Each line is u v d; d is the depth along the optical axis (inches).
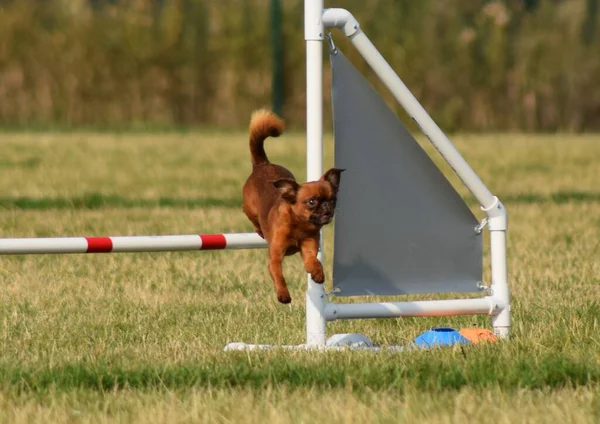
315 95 385.4
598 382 327.3
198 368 337.1
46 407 306.2
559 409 297.1
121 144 1423.5
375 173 389.7
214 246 422.0
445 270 400.2
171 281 538.0
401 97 388.2
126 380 331.0
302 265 582.6
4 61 1732.3
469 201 890.1
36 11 1752.0
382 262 394.3
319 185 356.8
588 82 1827.0
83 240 409.7
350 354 360.8
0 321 445.1
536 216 787.4
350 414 290.2
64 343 402.3
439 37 1811.0
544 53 1817.2
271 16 1769.2
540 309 455.8
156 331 428.1
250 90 1785.2
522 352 362.3
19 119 1742.1
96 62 1761.8
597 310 438.9
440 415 293.1
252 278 546.9
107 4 1819.6
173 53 1782.7
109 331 425.4
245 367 339.3
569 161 1251.2
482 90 1809.8
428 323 452.1
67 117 1756.9
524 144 1466.5
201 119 1798.7
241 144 1455.5
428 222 396.5
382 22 1801.2
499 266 403.2
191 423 288.7
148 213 791.1
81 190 951.6
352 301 506.0
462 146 1427.2
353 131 386.9
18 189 950.4
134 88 1781.5
